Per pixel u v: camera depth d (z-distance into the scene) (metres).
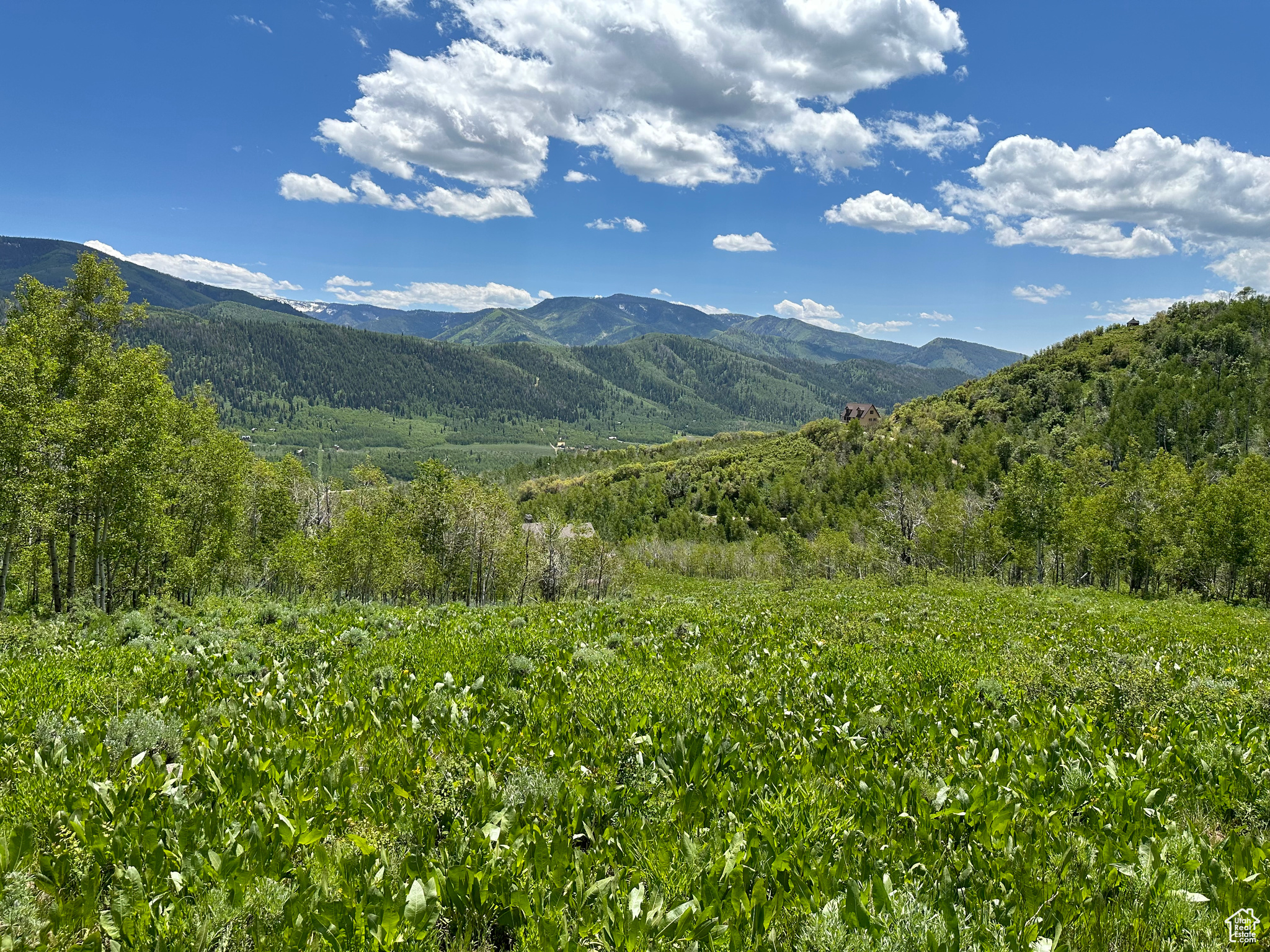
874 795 5.58
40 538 27.23
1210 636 18.38
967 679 10.52
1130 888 4.40
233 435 40.94
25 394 23.23
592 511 148.38
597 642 13.21
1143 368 156.12
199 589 37.00
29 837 4.34
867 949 3.61
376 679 9.62
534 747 6.70
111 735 6.39
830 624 16.64
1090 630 17.95
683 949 3.64
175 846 4.50
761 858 4.48
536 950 3.65
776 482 150.75
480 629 14.79
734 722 7.63
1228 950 3.86
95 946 3.52
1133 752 6.89
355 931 3.67
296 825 4.75
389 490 59.44
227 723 7.19
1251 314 161.62
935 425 160.50
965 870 4.48
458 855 4.49
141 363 28.06
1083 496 60.34
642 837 4.78
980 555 65.69
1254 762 6.73
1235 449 110.31
